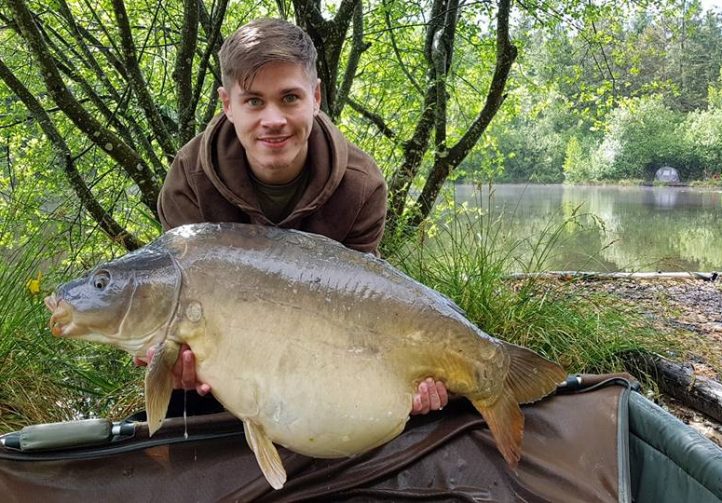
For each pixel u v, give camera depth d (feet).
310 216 6.95
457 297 11.40
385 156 17.26
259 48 5.97
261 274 5.49
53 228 12.92
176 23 16.11
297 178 6.73
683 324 14.02
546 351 11.03
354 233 7.29
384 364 5.66
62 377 10.41
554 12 19.71
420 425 7.08
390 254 12.52
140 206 15.43
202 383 5.53
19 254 10.81
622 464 6.68
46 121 12.69
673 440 6.48
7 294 9.88
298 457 6.56
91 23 16.60
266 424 5.44
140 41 17.83
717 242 32.48
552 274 15.10
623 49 24.08
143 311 5.41
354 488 6.71
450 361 5.92
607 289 17.07
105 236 13.61
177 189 6.99
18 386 9.63
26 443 6.03
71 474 6.18
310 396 5.43
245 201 6.57
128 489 6.24
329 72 12.54
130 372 10.64
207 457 6.45
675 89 24.70
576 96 23.27
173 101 14.97
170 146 12.68
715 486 5.87
